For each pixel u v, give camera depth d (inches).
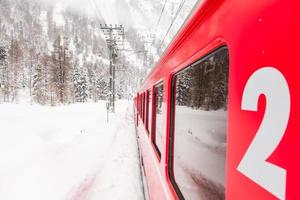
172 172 90.6
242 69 34.9
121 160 304.7
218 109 47.8
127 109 1568.7
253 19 32.6
